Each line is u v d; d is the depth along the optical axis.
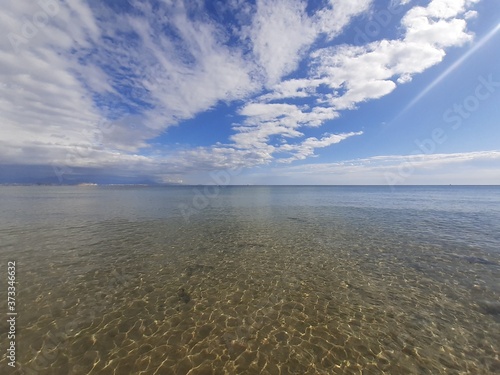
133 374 6.34
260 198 72.38
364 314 9.20
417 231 22.91
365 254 16.27
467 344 7.51
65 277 12.24
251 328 8.33
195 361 6.80
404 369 6.55
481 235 21.05
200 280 12.21
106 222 26.92
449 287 11.34
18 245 17.34
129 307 9.59
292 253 16.56
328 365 6.68
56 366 6.54
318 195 89.00
